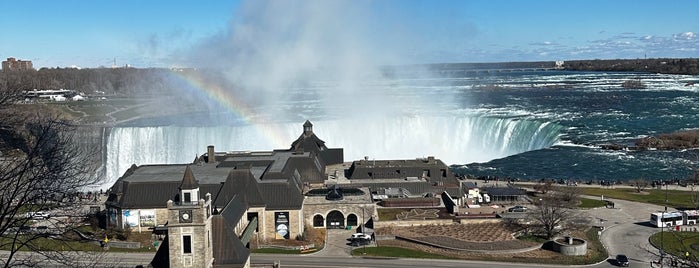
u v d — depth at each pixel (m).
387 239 86.69
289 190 88.06
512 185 120.88
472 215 93.31
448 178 110.88
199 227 60.00
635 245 84.12
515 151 171.12
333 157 125.44
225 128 160.75
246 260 64.69
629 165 147.25
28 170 39.56
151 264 63.56
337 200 93.00
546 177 137.12
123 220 87.44
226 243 63.50
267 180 90.38
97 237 83.75
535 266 75.56
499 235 86.81
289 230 87.00
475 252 80.31
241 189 86.25
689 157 154.38
